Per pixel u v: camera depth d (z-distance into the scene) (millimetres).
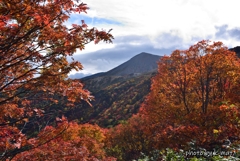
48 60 5371
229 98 14148
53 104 6762
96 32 5258
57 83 5746
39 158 5969
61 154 6270
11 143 5602
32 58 5324
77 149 6781
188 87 21625
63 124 6910
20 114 6430
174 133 14578
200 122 16078
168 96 22484
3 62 5582
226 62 18797
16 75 6168
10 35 4723
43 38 5293
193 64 20156
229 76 18344
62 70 5621
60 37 5215
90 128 21812
